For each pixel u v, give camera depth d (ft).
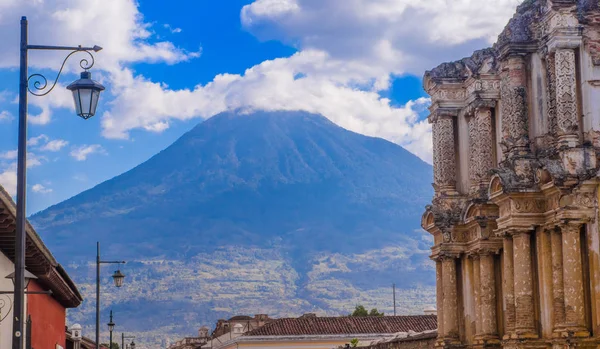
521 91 171.53
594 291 158.71
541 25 168.86
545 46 167.32
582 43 162.30
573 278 159.84
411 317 422.00
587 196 160.76
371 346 269.03
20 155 108.88
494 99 196.44
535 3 172.14
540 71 170.40
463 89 207.10
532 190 166.30
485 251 194.29
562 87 161.79
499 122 194.70
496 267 194.90
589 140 160.86
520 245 168.14
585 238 161.07
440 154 208.44
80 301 248.32
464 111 206.18
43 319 196.34
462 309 205.57
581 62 162.50
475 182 199.00
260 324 535.60
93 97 111.04
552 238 164.55
